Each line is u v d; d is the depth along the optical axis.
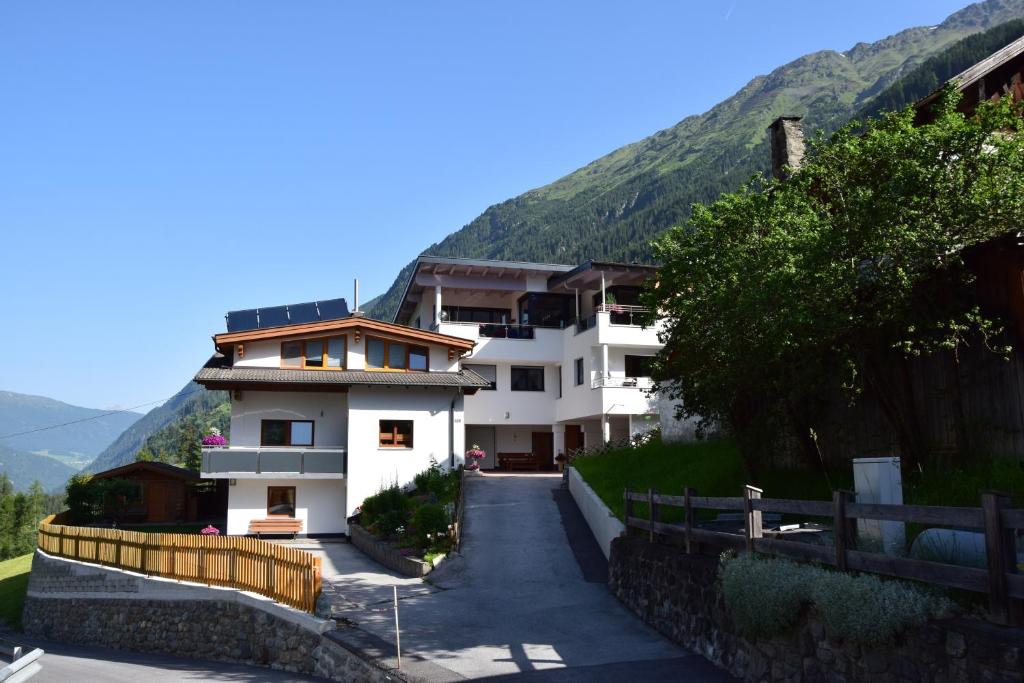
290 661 15.02
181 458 101.69
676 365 16.16
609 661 11.36
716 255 14.05
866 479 9.62
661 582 13.24
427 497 25.59
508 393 39.41
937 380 13.00
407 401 29.25
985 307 12.09
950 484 11.20
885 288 12.13
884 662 7.29
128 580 21.42
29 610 27.16
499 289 40.53
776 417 15.71
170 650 19.22
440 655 12.19
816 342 12.62
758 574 9.12
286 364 29.44
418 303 44.47
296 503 28.34
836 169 13.43
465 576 18.55
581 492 24.41
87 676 16.02
